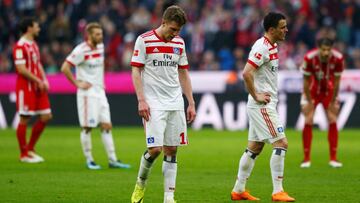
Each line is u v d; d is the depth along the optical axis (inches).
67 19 3836.1
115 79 3169.3
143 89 1183.6
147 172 1188.5
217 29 3567.9
